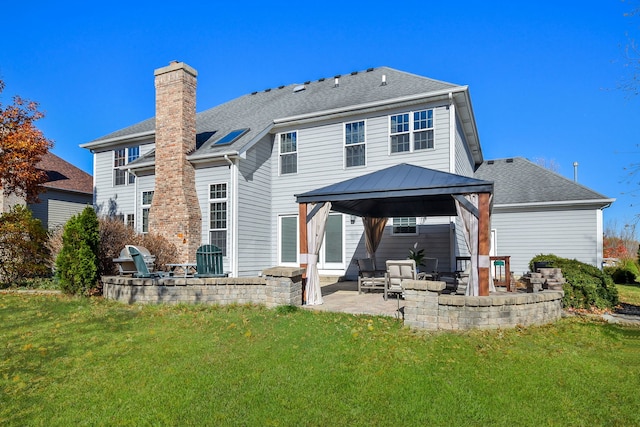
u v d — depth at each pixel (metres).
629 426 3.60
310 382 4.46
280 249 14.81
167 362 5.14
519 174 18.05
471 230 7.56
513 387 4.31
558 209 15.56
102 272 11.31
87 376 4.75
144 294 9.17
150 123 19.67
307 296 8.82
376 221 13.00
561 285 8.23
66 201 22.22
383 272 11.69
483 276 7.34
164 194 13.80
